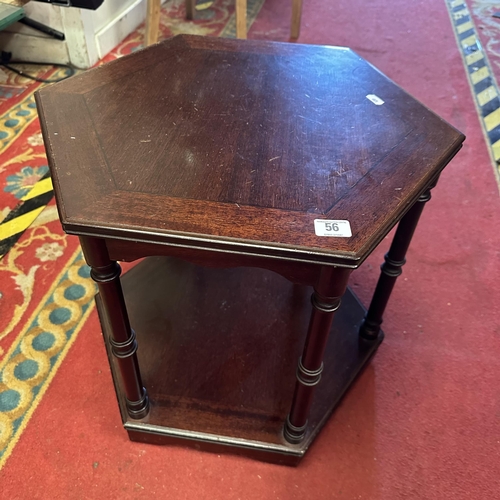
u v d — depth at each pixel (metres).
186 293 1.24
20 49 2.21
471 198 1.66
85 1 1.92
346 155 0.75
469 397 1.11
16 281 1.29
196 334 1.14
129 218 0.61
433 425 1.06
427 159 0.75
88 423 1.02
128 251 0.65
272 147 0.76
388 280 1.02
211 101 0.88
